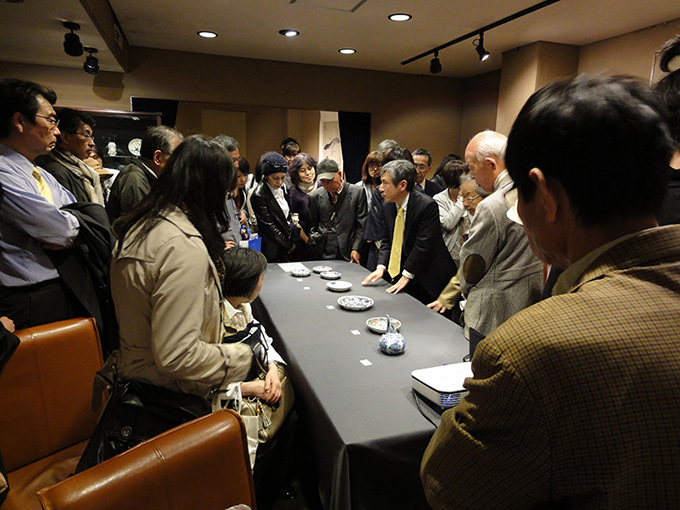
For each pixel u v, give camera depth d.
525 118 0.50
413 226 2.45
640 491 0.43
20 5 2.69
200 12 3.54
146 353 1.11
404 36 4.08
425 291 2.64
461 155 6.21
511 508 0.48
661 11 3.30
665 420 0.41
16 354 1.30
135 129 4.34
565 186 0.48
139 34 4.23
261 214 3.36
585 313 0.44
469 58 4.91
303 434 1.50
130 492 0.80
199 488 0.90
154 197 1.09
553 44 4.23
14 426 1.30
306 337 1.76
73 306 1.85
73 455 1.37
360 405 1.26
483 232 1.59
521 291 1.61
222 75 5.04
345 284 2.46
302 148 6.91
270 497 1.63
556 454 0.43
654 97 0.47
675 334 0.43
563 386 0.43
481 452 0.48
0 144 1.70
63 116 2.29
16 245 1.70
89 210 1.88
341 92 5.54
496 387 0.46
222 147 1.13
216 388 1.18
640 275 0.45
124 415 1.09
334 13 3.47
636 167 0.45
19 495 1.22
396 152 3.21
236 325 1.56
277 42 4.39
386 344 1.59
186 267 1.03
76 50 3.07
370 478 1.12
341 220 3.41
